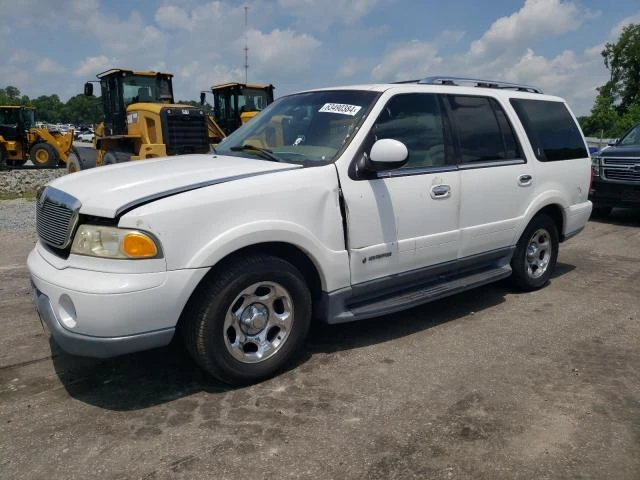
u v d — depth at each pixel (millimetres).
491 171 4887
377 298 4270
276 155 4102
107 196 3229
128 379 3693
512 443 2994
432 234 4441
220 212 3309
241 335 3535
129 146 13719
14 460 2814
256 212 3447
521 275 5512
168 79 14586
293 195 3607
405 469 2766
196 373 3777
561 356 4121
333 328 4641
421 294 4398
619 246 7988
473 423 3184
